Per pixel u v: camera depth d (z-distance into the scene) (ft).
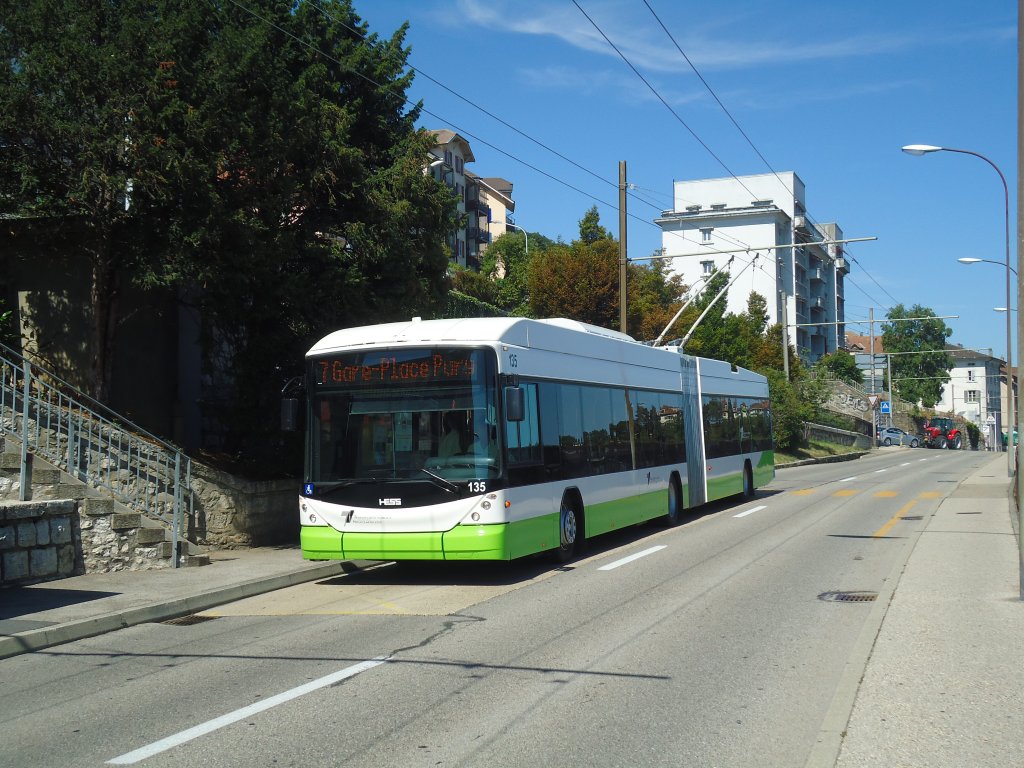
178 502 42.39
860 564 41.47
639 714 19.79
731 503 76.54
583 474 45.70
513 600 34.35
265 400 52.49
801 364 206.39
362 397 38.75
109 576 39.11
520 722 19.35
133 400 55.98
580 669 23.72
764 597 33.58
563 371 44.80
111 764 17.43
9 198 42.37
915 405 325.21
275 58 46.06
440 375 38.01
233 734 19.02
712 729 18.71
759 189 267.59
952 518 60.18
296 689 22.45
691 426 64.34
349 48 55.67
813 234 294.66
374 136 56.70
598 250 134.41
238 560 44.01
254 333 50.93
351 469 38.34
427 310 55.62
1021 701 19.61
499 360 37.96
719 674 23.00
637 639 27.07
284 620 32.01
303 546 38.83
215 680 23.72
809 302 290.76
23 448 38.68
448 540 36.73
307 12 52.70
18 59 41.98
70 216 44.70
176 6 42.88
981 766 16.01
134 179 40.83
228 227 42.04
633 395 54.03
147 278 42.37
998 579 34.99
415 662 24.89
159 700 21.94
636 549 48.14
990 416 387.14
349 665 24.77
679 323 149.69
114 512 40.47
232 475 48.88
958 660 22.98
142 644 28.71
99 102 41.29
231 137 42.29
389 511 37.42
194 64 42.22
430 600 34.96
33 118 40.40
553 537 41.81
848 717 18.76
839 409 242.58
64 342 54.13
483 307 93.20
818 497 82.07
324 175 47.65
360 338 39.73
